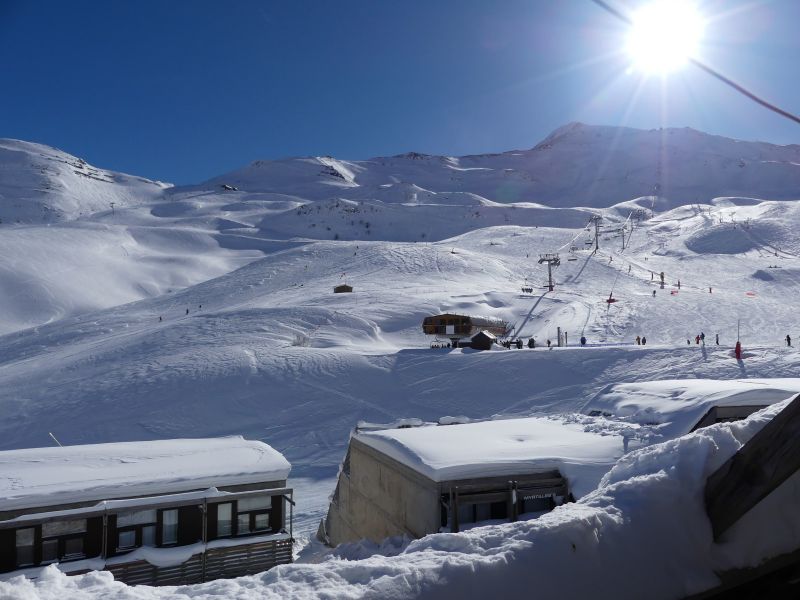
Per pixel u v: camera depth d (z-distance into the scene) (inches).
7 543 462.9
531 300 3253.0
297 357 2097.7
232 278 4510.3
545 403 1521.9
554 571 128.6
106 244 6742.1
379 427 684.7
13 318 4478.3
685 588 138.9
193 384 1866.4
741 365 1487.5
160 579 498.6
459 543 140.1
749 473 143.3
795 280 3462.1
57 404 1804.9
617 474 181.8
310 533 828.6
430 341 2635.3
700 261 4293.8
